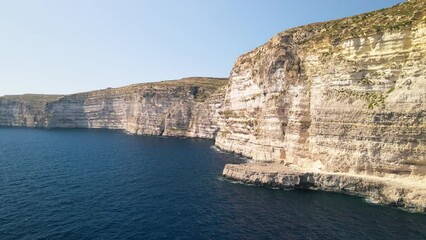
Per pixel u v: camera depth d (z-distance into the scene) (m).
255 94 84.00
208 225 39.12
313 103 58.72
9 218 40.44
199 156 90.00
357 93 52.97
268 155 72.88
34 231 36.69
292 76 66.06
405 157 46.78
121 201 48.38
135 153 97.56
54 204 46.28
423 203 42.00
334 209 43.59
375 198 47.19
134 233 36.78
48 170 71.12
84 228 37.88
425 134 45.09
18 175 65.44
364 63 53.16
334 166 54.06
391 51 50.62
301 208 44.22
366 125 50.72
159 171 70.19
